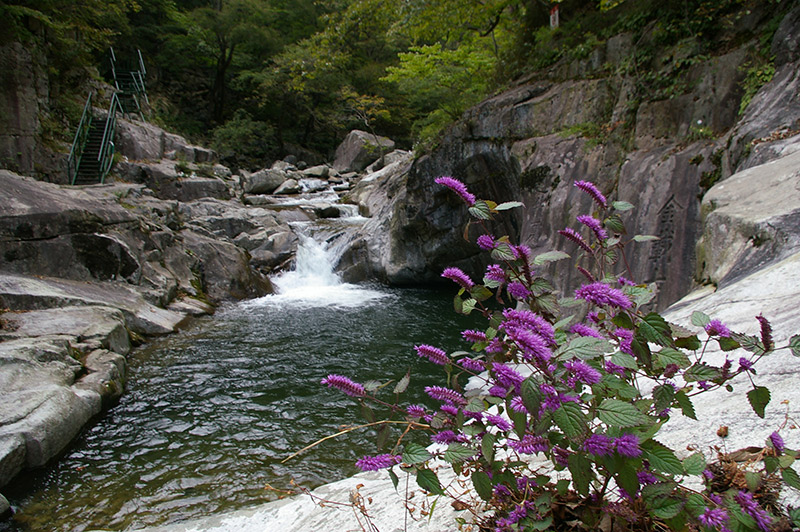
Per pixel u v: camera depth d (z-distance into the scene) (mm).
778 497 1330
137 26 28188
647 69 8219
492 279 1503
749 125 6012
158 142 17750
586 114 8977
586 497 1374
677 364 1294
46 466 4453
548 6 11758
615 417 1105
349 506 2002
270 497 4086
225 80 31047
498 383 1308
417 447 1334
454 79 17078
